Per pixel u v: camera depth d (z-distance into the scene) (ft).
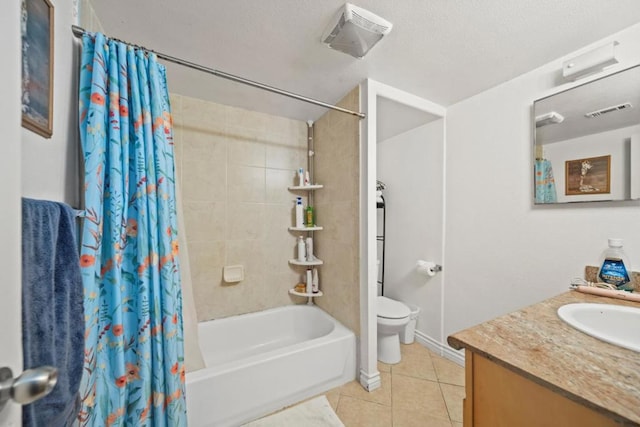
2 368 1.08
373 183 5.09
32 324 1.62
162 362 3.24
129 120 3.25
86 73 2.88
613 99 3.67
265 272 6.84
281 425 4.16
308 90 5.54
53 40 2.31
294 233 7.25
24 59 1.90
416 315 6.80
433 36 3.79
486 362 2.05
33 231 1.70
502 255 5.07
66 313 1.97
